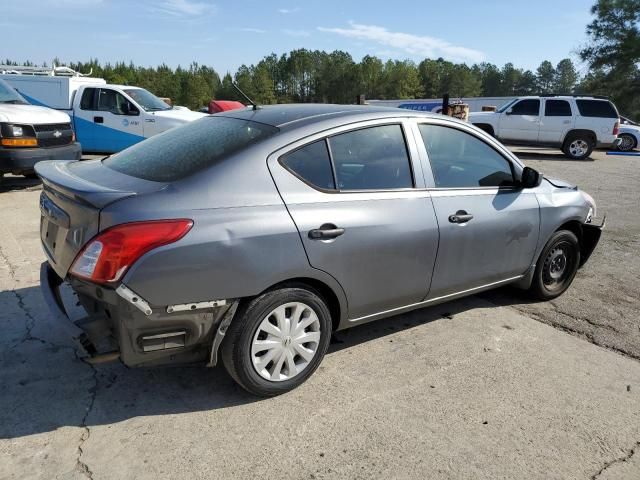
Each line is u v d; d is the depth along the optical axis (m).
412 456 2.62
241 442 2.67
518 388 3.27
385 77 104.81
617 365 3.62
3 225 6.34
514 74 126.69
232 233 2.69
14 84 11.84
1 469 2.41
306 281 3.07
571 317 4.38
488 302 4.64
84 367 3.30
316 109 3.46
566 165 15.21
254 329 2.87
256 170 2.87
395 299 3.48
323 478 2.45
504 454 2.66
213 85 110.38
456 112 13.42
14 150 7.43
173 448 2.61
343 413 2.94
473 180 3.86
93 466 2.46
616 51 44.53
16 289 4.39
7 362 3.31
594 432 2.87
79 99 11.95
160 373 3.28
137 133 12.20
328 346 3.37
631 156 18.58
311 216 2.95
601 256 6.16
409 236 3.37
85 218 2.61
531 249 4.28
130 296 2.49
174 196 2.65
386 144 3.41
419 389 3.21
